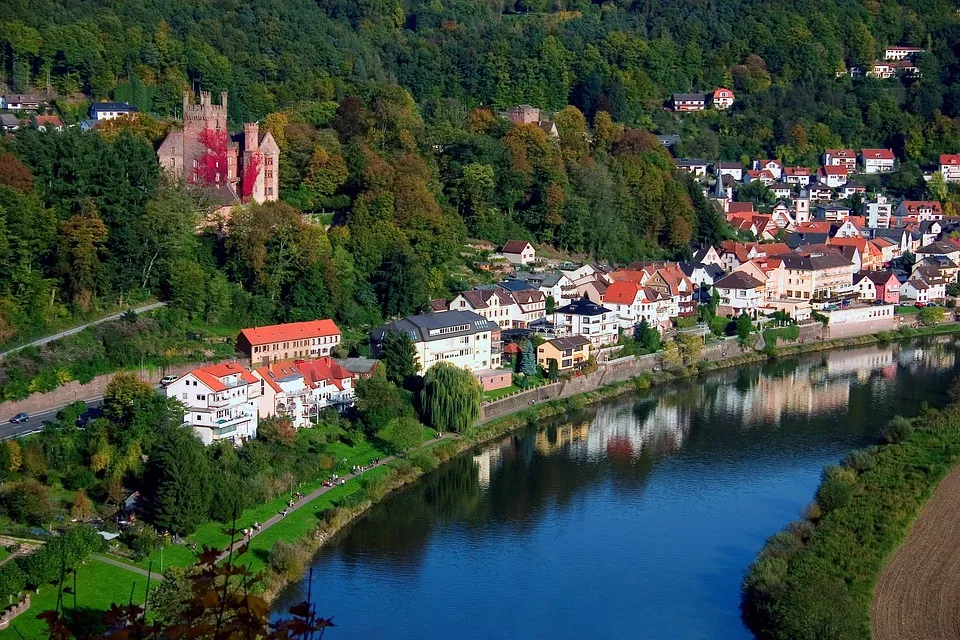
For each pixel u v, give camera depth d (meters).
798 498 196.00
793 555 163.38
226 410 190.25
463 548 175.00
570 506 192.50
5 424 185.62
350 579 163.00
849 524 171.75
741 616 154.38
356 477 194.75
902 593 151.62
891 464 199.12
